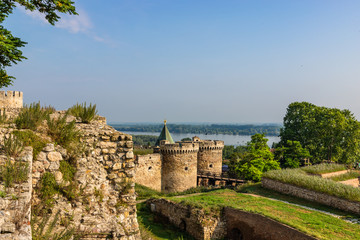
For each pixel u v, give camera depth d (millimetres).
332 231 20922
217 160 55844
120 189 10453
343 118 55969
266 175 36906
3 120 9578
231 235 26484
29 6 11602
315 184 30062
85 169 9562
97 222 8711
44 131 9617
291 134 63406
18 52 11766
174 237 25766
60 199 8539
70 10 12398
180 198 32250
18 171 6820
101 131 10711
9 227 5121
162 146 48844
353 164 56938
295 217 24172
